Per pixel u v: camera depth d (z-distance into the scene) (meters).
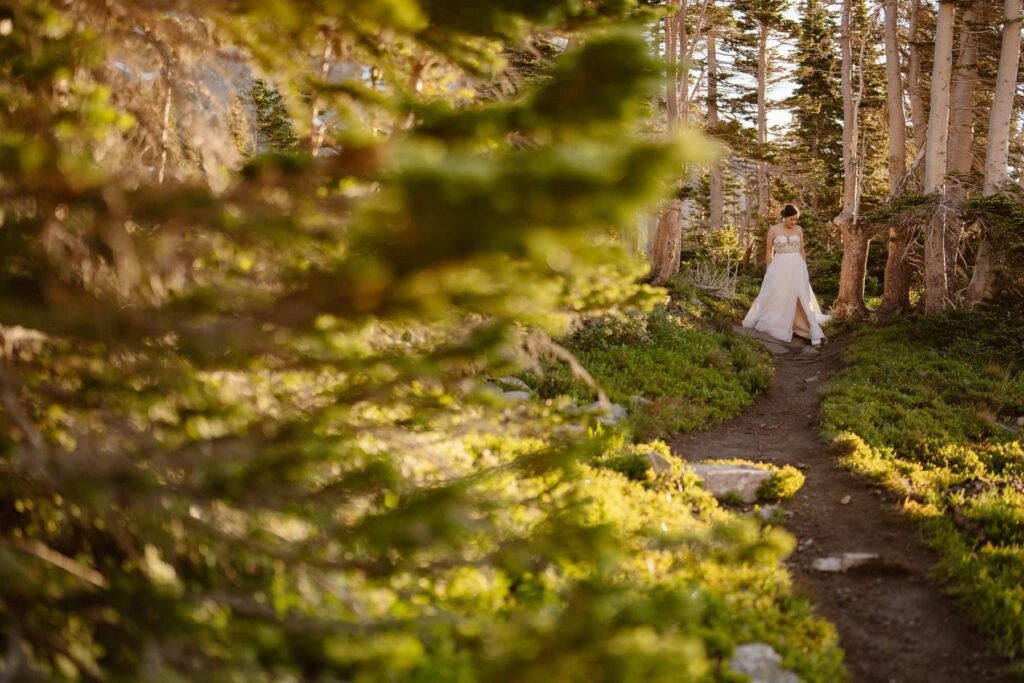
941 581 5.74
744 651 4.32
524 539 3.29
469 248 1.71
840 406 10.92
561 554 2.87
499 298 2.32
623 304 3.95
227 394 3.40
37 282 2.81
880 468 8.11
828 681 4.36
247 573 3.29
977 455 9.29
